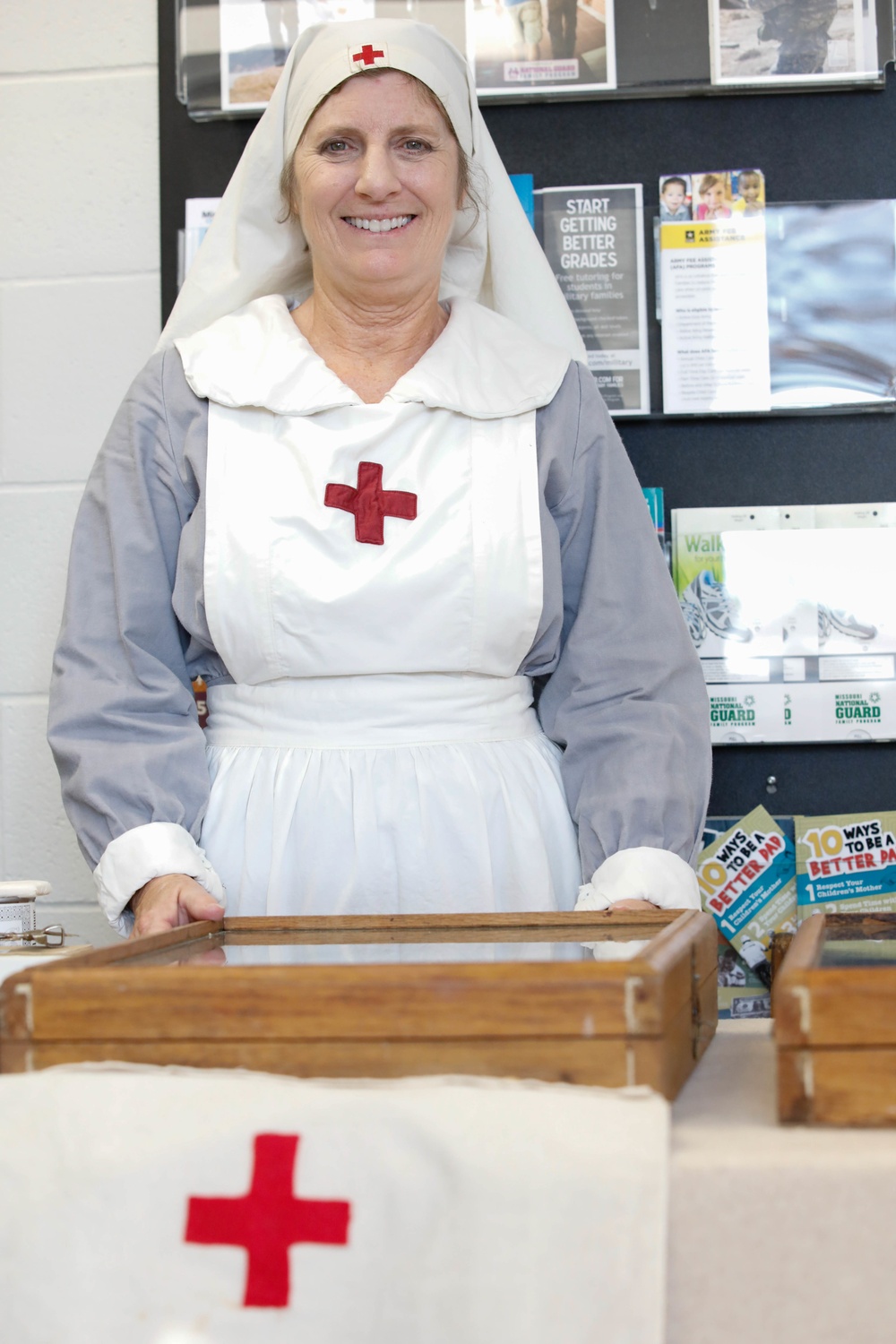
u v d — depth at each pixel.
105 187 1.77
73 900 1.77
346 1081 0.62
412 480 1.27
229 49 1.70
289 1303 0.57
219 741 1.33
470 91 1.40
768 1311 0.56
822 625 1.66
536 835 1.29
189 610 1.31
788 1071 0.62
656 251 1.68
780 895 1.65
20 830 1.78
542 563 1.29
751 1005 1.65
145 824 1.22
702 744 1.31
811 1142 0.59
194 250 1.73
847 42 1.66
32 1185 0.59
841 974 0.62
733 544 1.67
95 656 1.31
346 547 1.25
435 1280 0.56
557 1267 0.55
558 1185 0.56
